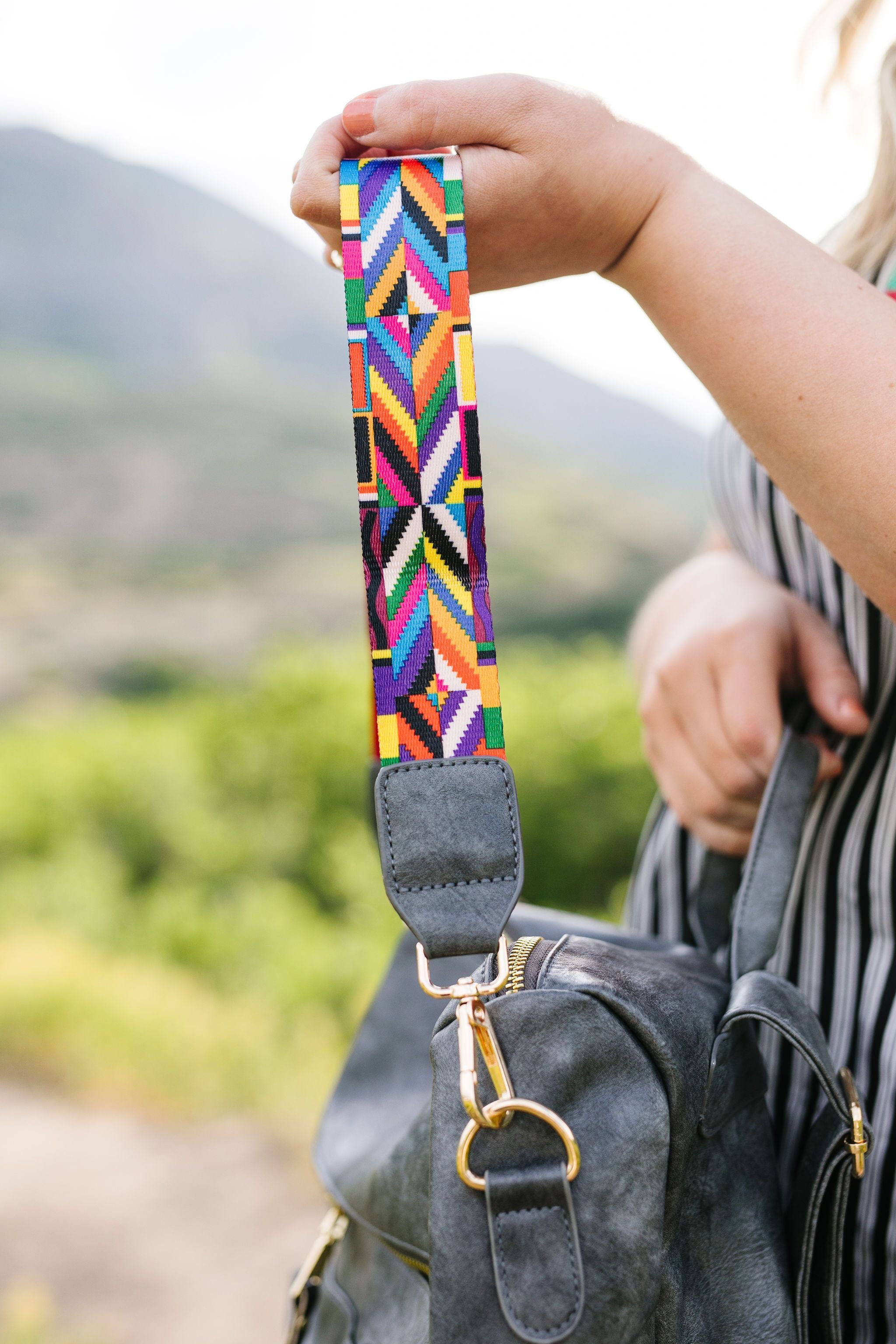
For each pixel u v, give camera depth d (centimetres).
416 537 58
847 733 78
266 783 572
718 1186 61
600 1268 50
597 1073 52
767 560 92
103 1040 380
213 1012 401
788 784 73
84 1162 324
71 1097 359
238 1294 267
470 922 54
